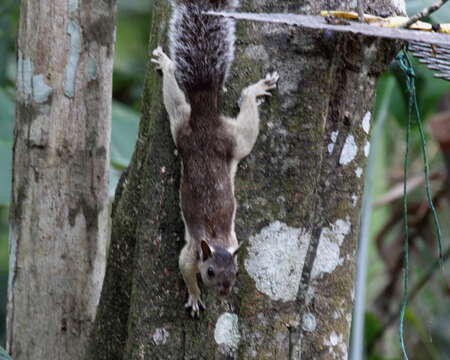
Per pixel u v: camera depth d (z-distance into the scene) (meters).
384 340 18.41
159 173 10.01
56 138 11.55
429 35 8.39
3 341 16.38
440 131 16.48
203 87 10.15
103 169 11.83
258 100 9.76
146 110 10.47
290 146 9.73
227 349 9.63
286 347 9.71
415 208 17.80
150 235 9.92
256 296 9.66
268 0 9.80
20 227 11.70
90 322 11.88
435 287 18.53
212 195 9.76
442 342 18.31
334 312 10.02
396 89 16.11
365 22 9.28
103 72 11.66
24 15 11.46
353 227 10.23
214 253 9.48
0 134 14.87
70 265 11.76
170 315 9.73
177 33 10.29
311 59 9.73
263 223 9.72
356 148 10.12
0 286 16.94
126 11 22.28
